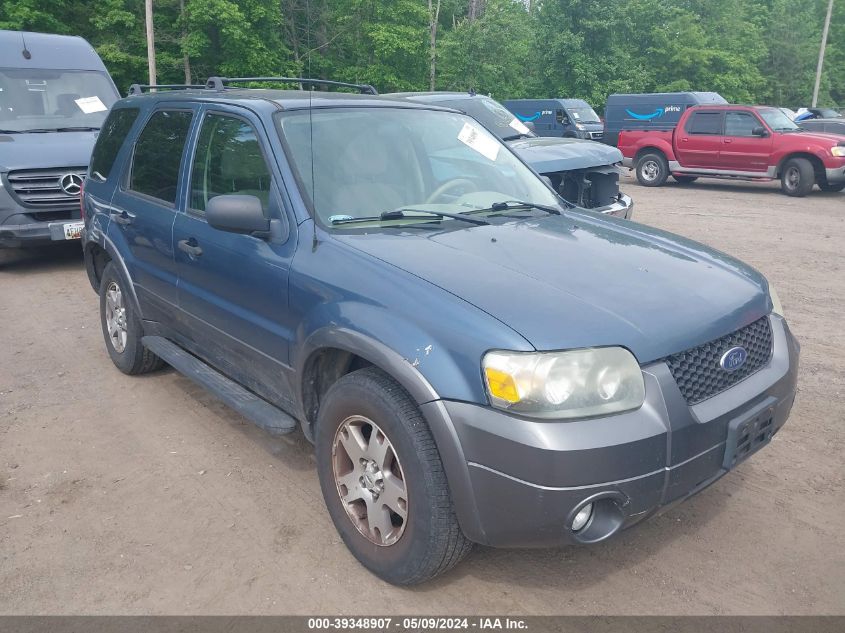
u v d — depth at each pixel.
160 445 4.15
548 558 3.07
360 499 2.95
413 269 2.84
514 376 2.39
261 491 3.64
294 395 3.31
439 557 2.68
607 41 36.47
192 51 28.12
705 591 2.86
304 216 3.26
